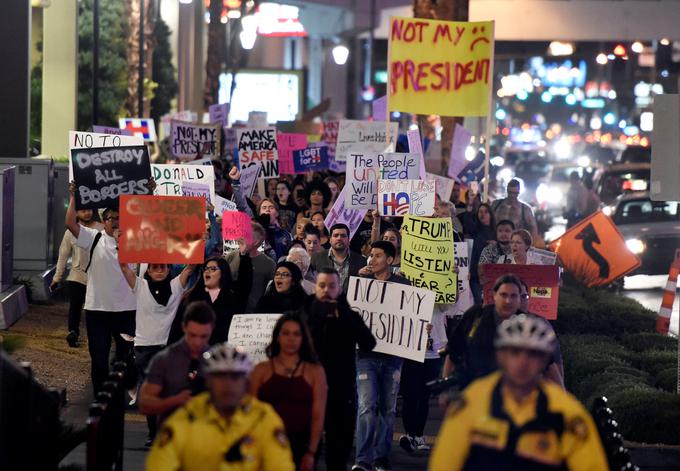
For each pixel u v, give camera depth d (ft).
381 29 486.79
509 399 45.24
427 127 255.09
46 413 61.46
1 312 128.47
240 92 496.64
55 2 241.55
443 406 70.54
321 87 655.76
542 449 44.73
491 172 259.60
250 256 94.53
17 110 179.83
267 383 63.87
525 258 106.52
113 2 300.81
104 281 95.40
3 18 179.11
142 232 79.61
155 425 84.89
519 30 411.75
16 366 51.55
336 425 74.38
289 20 471.21
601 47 607.78
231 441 50.03
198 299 80.94
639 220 208.23
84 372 112.57
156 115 368.48
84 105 296.30
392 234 100.89
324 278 73.72
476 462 45.21
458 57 136.77
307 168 177.58
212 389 49.60
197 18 474.49
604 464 45.03
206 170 112.16
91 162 92.58
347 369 74.43
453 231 102.32
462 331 71.56
